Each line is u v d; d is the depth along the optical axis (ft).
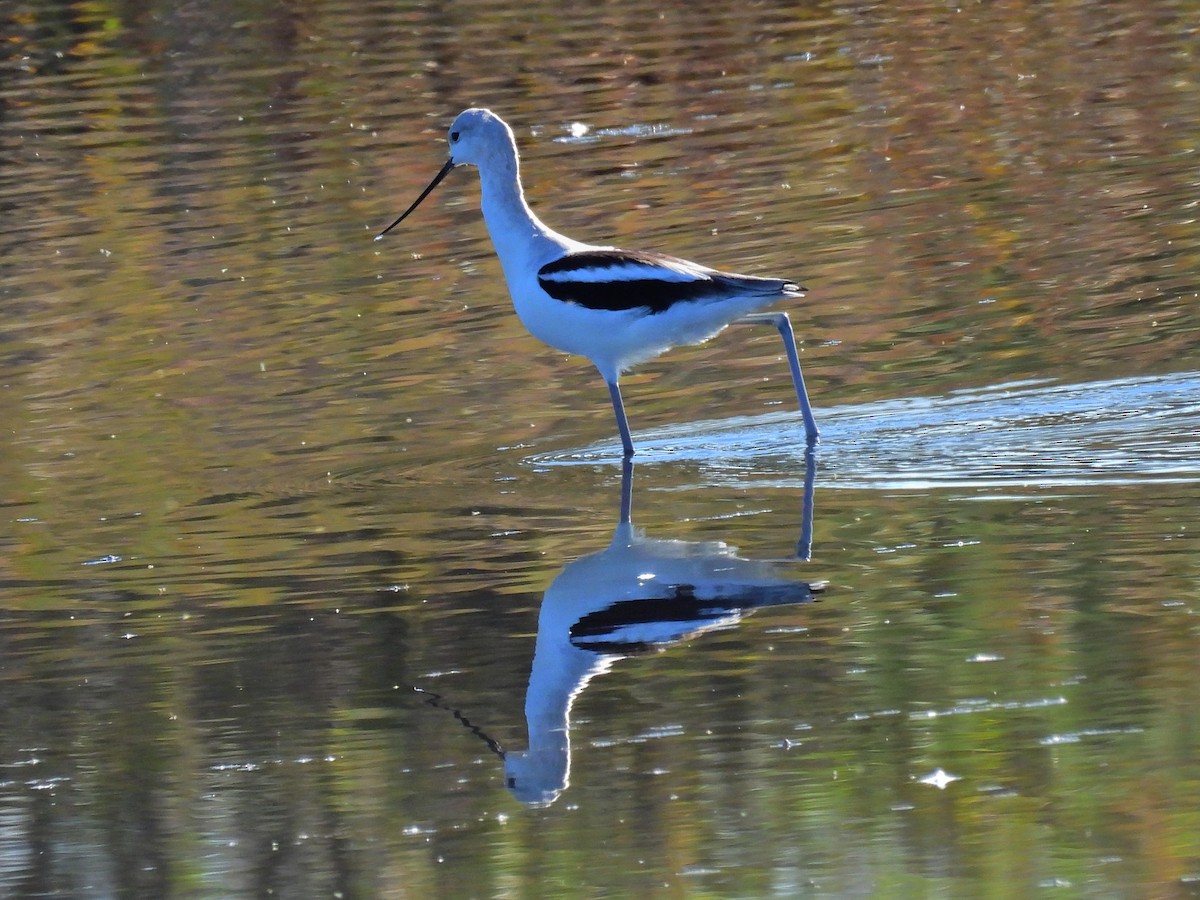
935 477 37.88
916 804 25.23
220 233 59.98
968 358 45.27
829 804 25.34
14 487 40.19
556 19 83.97
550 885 23.65
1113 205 56.90
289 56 79.77
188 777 27.30
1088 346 45.27
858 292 51.19
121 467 41.24
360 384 46.29
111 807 26.53
